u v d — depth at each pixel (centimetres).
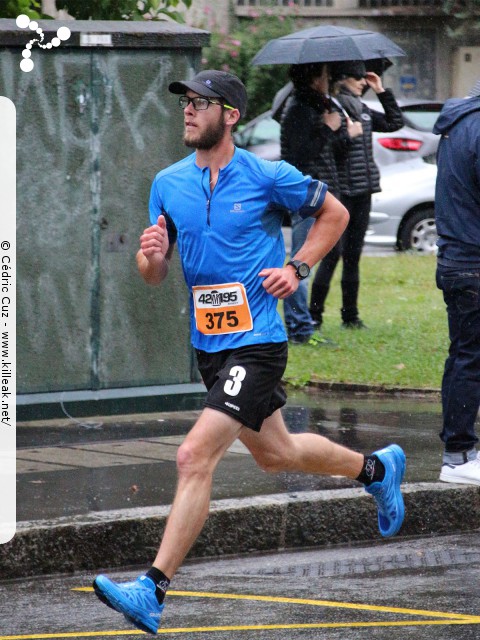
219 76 1354
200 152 1366
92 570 1510
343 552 1600
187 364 2209
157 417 2175
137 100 2114
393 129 2897
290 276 1352
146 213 2150
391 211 4359
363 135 2808
